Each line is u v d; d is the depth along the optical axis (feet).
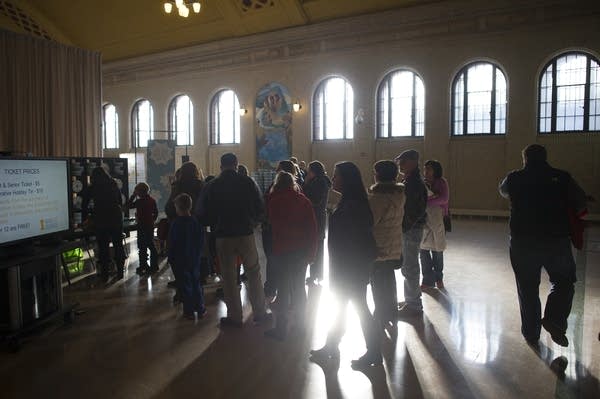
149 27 56.65
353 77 47.88
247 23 51.70
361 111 47.57
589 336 12.66
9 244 12.91
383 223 11.92
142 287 18.75
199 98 58.85
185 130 61.52
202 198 13.57
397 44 45.11
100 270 21.33
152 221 21.27
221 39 55.26
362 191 10.89
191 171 18.12
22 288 12.78
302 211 12.93
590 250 17.94
